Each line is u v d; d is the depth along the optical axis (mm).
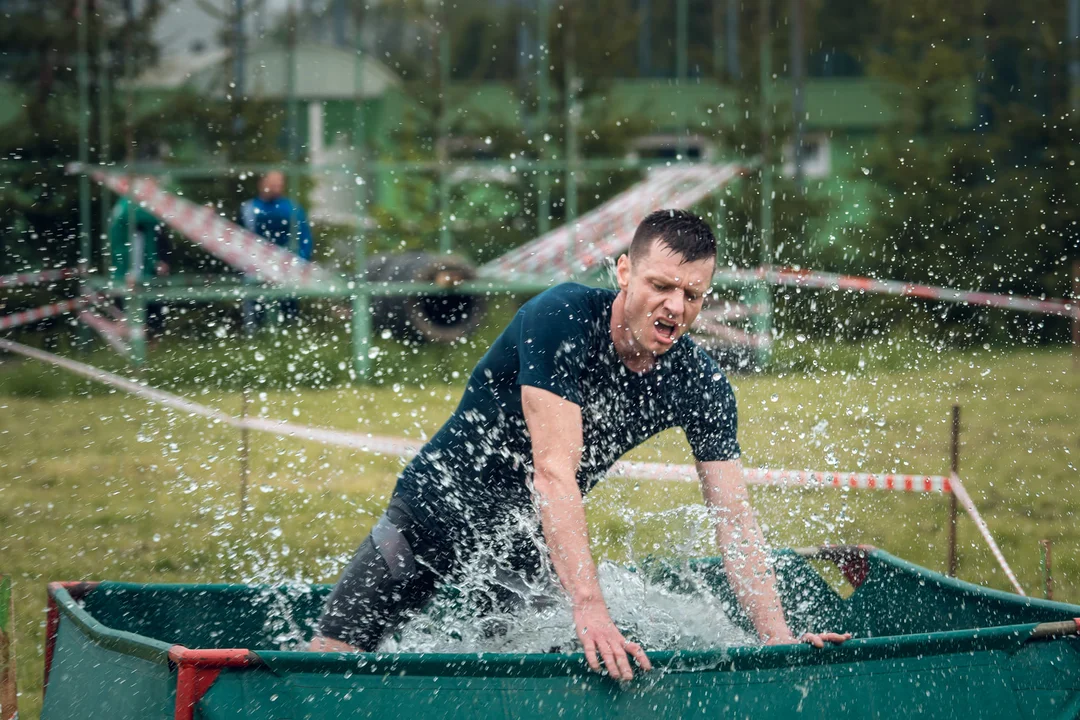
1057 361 30250
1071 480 16875
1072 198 36406
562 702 6027
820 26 46062
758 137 38812
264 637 8445
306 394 24953
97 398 24141
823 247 35156
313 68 40531
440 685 5938
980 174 37375
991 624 7879
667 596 8383
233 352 28281
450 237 37156
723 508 7434
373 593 7465
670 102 43688
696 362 7250
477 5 43281
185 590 8188
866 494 15602
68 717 6672
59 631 7203
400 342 31781
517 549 7680
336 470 17531
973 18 39906
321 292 28312
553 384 6691
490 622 7797
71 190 33156
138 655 6137
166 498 15625
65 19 34562
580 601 6336
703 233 6668
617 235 30125
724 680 6227
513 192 38250
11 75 34688
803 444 16859
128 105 33094
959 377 25859
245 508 14711
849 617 8836
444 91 38625
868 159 37812
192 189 35656
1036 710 6719
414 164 31531
